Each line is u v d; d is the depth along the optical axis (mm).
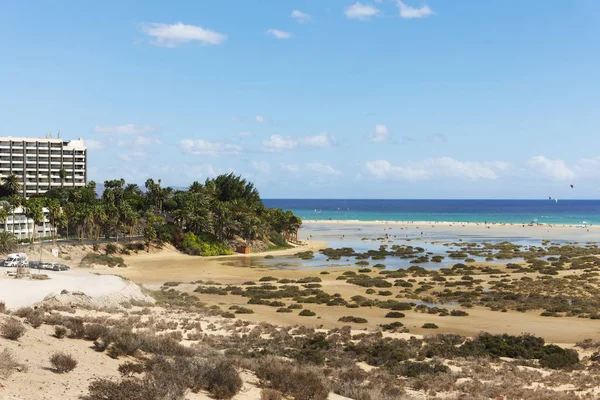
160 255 148250
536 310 78625
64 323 33812
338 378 34875
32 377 20000
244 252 166000
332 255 165000
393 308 79312
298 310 77062
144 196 192625
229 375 23734
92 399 18781
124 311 58688
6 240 117312
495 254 168750
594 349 53875
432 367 41594
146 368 24500
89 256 128125
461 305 83312
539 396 32688
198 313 64812
